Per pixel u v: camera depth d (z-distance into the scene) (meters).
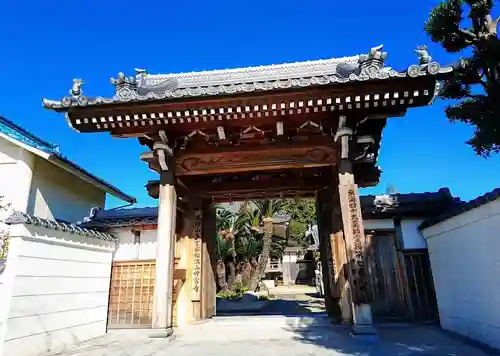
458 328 6.23
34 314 5.57
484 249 5.23
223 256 22.03
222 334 6.51
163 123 6.24
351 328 6.33
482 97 6.62
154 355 5.13
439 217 6.67
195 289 7.80
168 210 6.57
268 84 5.52
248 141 6.83
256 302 15.21
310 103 5.73
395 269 8.05
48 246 6.04
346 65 6.30
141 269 8.85
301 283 33.19
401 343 5.50
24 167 8.44
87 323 6.88
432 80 5.34
